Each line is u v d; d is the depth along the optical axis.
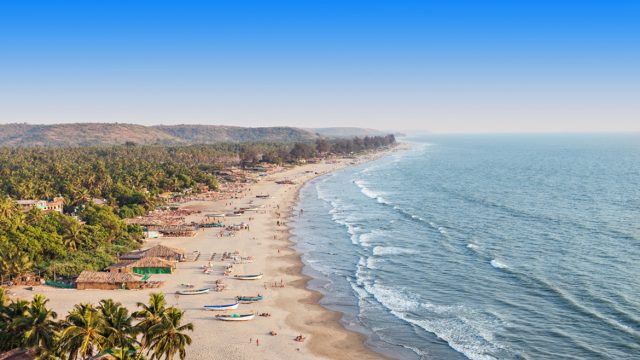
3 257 88.38
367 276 97.69
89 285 87.81
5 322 52.31
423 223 147.75
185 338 53.91
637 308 77.94
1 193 186.62
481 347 66.88
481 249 115.19
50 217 120.62
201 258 111.69
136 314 52.97
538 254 110.44
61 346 49.12
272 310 81.06
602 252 111.00
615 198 193.50
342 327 74.44
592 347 65.94
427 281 93.81
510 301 82.62
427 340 69.56
